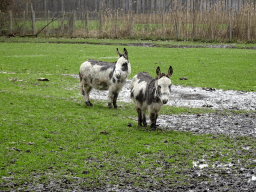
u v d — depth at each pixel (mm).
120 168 7398
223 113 12617
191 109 13234
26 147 8359
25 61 25344
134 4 72312
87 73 13227
